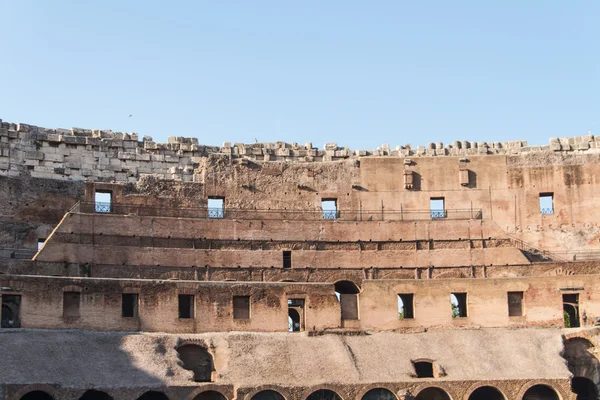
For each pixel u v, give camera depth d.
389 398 76.81
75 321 78.25
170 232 89.25
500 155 99.50
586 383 85.56
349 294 88.50
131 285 81.12
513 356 81.81
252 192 96.00
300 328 88.44
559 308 87.94
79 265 84.50
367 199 97.56
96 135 95.75
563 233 97.00
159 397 75.94
